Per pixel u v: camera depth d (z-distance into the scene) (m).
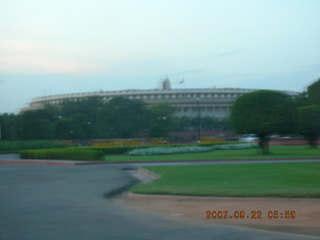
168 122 76.56
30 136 60.25
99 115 72.44
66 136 62.81
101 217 8.69
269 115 29.17
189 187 12.23
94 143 57.06
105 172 19.62
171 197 10.93
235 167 19.56
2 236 7.00
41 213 9.20
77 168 22.42
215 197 10.63
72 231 7.34
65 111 80.12
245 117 29.69
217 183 13.20
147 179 16.78
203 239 6.70
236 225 7.93
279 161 24.23
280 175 15.46
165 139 65.81
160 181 14.04
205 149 39.00
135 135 74.62
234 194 10.71
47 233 7.20
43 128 61.50
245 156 29.31
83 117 67.38
